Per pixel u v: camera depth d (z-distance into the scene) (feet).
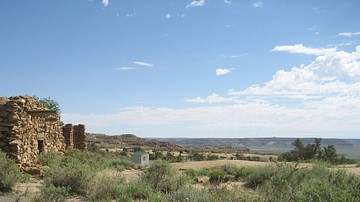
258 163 104.88
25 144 75.46
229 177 78.18
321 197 26.86
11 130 70.59
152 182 55.93
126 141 447.42
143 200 45.57
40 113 79.56
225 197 35.91
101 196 48.11
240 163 104.73
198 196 39.88
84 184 52.65
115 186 51.03
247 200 32.35
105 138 450.71
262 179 60.29
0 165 52.90
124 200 45.27
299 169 35.06
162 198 42.27
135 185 51.75
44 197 43.83
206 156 210.18
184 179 58.29
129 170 95.40
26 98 81.97
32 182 60.29
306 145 169.48
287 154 167.63
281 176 31.40
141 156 117.70
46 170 66.18
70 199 47.37
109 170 81.20
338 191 27.20
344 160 141.69
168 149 378.94
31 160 77.51
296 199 28.25
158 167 58.44
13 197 45.96
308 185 29.50
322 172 52.60
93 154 111.55
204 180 74.23
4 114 71.10
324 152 165.17
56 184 52.54
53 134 101.55
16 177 53.42
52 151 90.02
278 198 29.30
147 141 469.57
